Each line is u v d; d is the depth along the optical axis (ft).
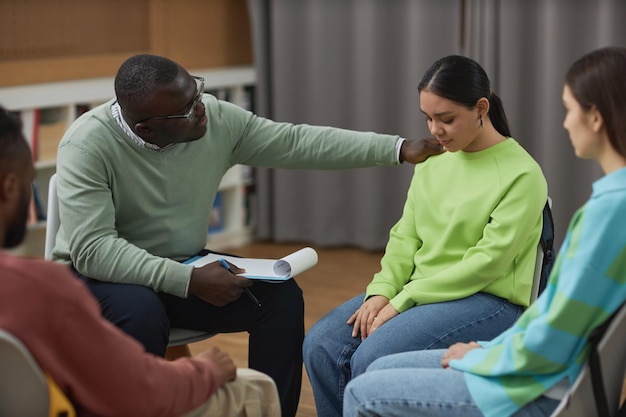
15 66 11.77
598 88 4.54
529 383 4.80
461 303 6.40
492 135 6.64
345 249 14.80
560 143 12.80
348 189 14.80
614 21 12.14
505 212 6.34
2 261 4.16
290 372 6.97
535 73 13.05
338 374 6.66
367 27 13.93
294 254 6.94
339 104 14.61
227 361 5.15
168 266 6.52
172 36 13.73
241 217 15.03
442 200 6.76
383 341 6.23
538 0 12.81
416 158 7.12
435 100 6.33
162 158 6.85
